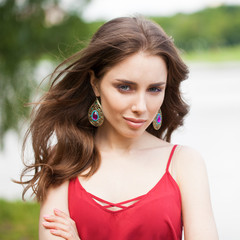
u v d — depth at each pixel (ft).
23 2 18.95
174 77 7.61
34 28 19.12
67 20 19.21
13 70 19.06
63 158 7.86
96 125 7.82
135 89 7.06
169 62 7.27
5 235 20.84
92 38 7.59
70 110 8.09
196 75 91.61
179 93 8.00
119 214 7.34
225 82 77.05
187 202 7.47
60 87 8.09
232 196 23.47
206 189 7.55
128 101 7.07
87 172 7.76
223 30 141.69
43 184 7.75
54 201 7.68
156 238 7.31
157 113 7.93
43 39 19.07
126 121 7.15
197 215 7.34
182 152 7.81
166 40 7.22
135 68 6.96
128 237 7.29
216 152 32.14
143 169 7.66
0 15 18.90
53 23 19.38
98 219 7.39
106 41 7.16
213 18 140.46
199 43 138.10
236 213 21.38
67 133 7.91
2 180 28.45
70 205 7.63
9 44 19.08
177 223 7.44
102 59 7.29
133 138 7.91
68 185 7.77
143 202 7.36
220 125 42.11
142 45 6.98
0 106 19.11
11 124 18.92
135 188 7.49
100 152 7.90
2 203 23.65
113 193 7.50
